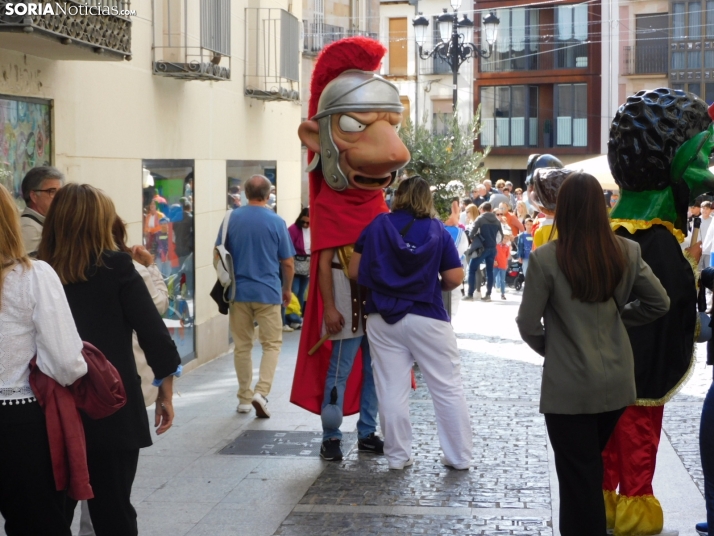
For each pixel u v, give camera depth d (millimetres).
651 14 42281
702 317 5320
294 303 13625
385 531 5242
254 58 12781
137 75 9117
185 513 5594
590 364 4395
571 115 44188
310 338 7109
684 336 5113
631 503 5082
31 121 7117
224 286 8188
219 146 11664
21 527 3689
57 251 4195
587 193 4430
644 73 42531
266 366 8188
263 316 8195
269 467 6570
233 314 8281
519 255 20828
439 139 22781
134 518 4301
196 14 10273
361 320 6848
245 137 12781
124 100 8820
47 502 3686
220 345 11781
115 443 4102
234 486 6121
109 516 4203
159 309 5176
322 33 27719
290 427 7762
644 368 5000
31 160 7121
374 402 6988
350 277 6594
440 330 6348
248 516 5531
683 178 5176
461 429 6391
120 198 8742
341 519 5461
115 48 7262
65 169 7676
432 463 6617
